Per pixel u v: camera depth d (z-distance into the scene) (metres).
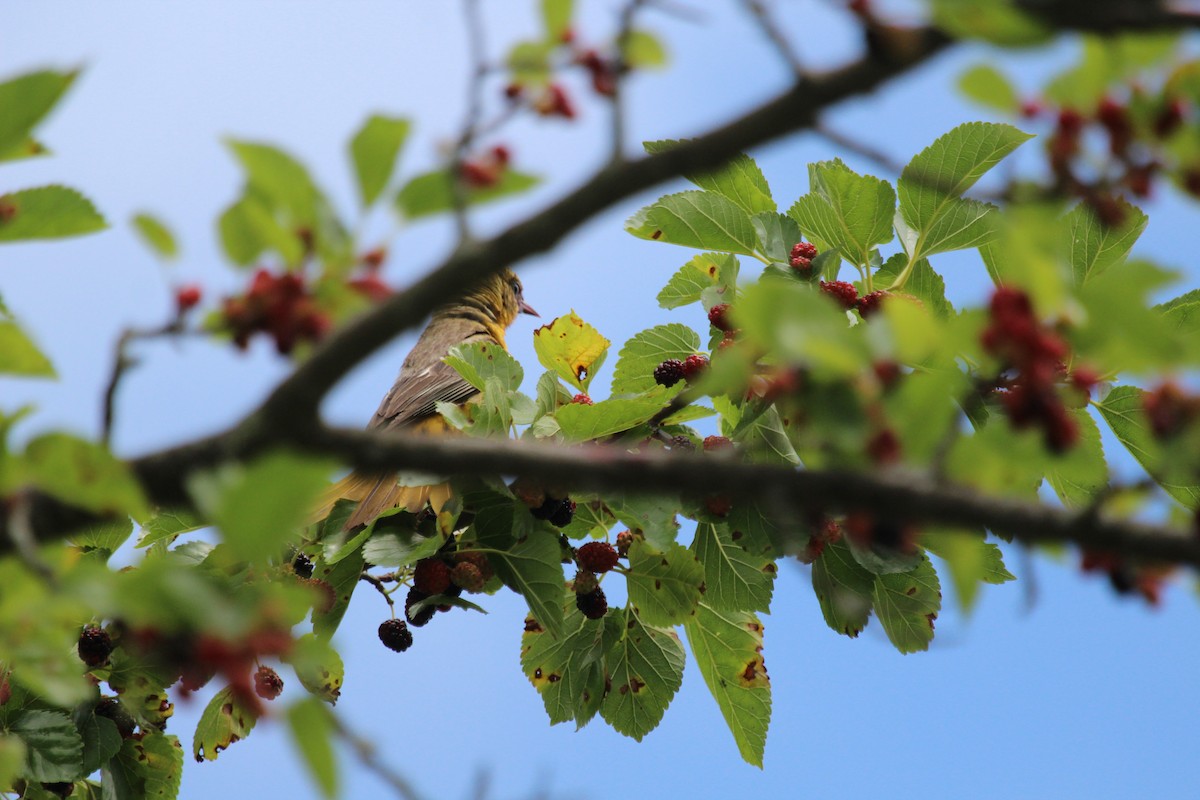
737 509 7.72
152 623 3.17
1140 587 4.08
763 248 8.23
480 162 3.72
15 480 3.48
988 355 3.55
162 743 8.28
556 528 8.16
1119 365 3.47
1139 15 3.10
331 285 3.74
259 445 3.77
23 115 3.92
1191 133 3.55
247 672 3.36
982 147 7.90
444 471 3.77
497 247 3.55
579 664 8.59
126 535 8.12
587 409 7.50
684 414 7.96
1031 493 6.89
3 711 7.65
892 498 3.44
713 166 3.46
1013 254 3.36
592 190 3.51
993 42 3.12
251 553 2.89
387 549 7.88
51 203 4.38
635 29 3.74
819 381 3.52
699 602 8.62
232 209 3.78
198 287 3.83
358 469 3.82
